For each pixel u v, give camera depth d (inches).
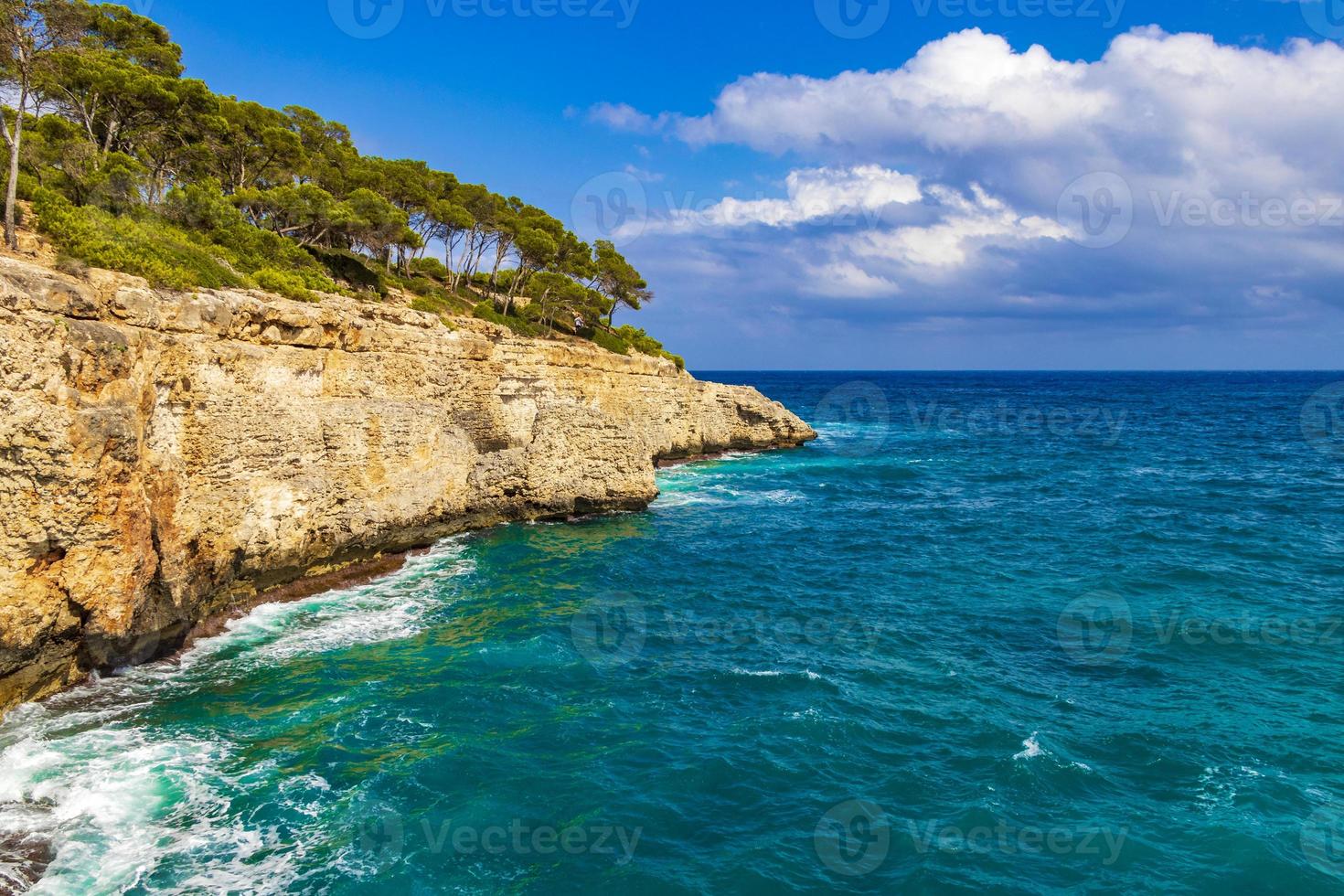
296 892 500.7
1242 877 536.7
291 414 1063.6
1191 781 652.7
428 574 1218.6
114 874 508.4
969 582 1224.2
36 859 515.8
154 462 812.6
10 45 944.9
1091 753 697.0
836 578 1250.6
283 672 834.8
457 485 1460.4
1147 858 556.4
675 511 1750.7
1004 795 632.4
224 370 968.9
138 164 1497.3
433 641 939.3
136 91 1562.5
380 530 1235.9
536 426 1625.2
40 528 670.5
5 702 680.4
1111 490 2086.6
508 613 1048.8
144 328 827.4
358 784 626.2
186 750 665.6
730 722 752.3
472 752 684.7
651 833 582.9
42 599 678.5
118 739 676.7
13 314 645.9
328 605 1052.5
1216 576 1233.4
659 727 741.3
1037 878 538.0
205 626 922.1
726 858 557.3
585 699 797.9
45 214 981.2
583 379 2038.6
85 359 714.8
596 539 1473.9
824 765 677.9
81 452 693.3
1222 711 772.6
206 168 1911.9
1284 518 1685.5
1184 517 1704.0
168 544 832.3
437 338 1523.1
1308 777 655.1
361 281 1969.7
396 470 1283.2
